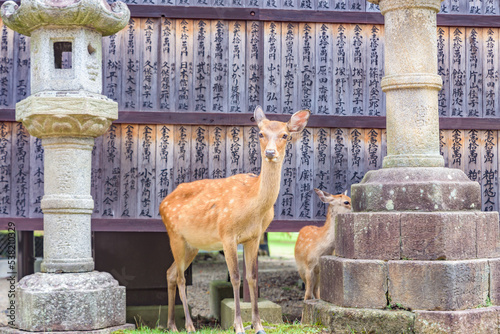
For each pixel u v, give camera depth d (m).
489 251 4.98
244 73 6.67
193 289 10.12
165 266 7.24
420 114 5.15
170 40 6.62
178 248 5.53
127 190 6.53
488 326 4.64
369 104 6.76
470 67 6.85
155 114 6.53
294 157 6.69
